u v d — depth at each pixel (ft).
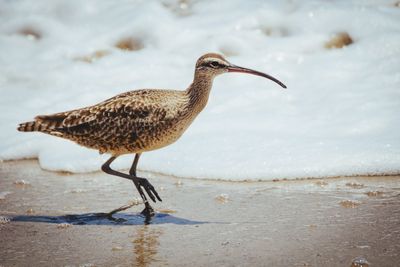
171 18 65.98
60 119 40.27
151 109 39.65
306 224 36.27
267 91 55.21
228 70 41.70
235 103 54.13
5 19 68.90
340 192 40.93
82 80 59.26
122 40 64.69
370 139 46.65
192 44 62.59
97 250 33.81
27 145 50.57
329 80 55.72
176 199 41.09
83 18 68.49
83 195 42.37
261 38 62.34
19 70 61.21
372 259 31.63
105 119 39.91
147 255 33.01
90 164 47.29
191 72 59.00
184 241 34.65
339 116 50.39
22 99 56.75
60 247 34.27
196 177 44.57
